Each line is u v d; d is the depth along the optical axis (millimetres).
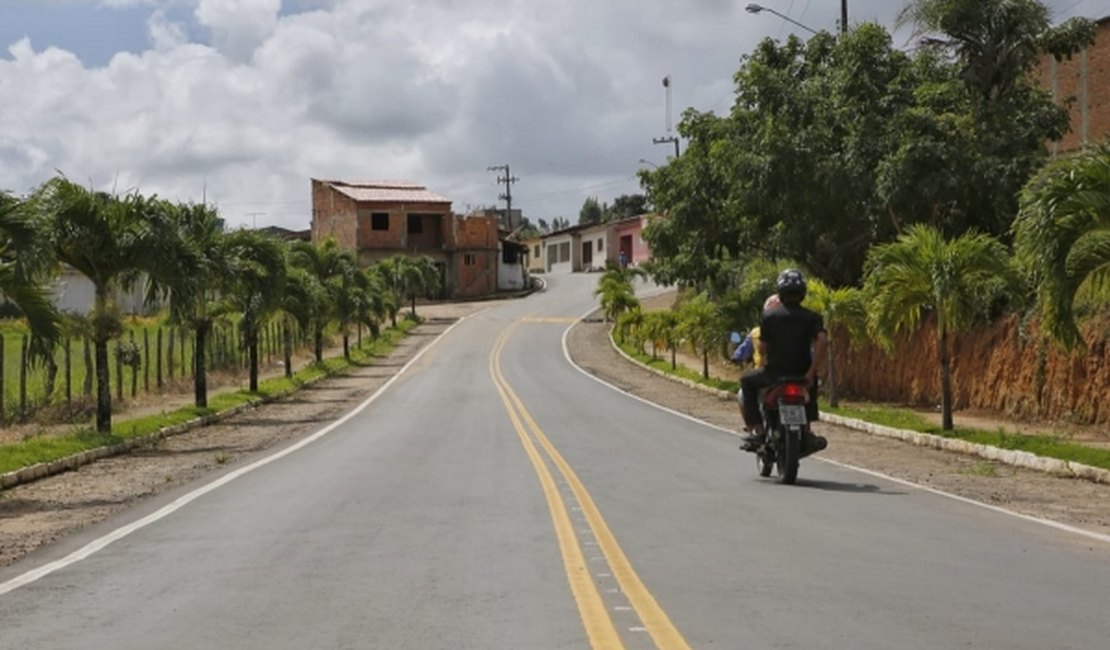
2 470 16234
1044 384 23234
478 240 99000
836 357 34469
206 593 7969
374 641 6461
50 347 17562
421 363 54000
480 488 13789
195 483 15375
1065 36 29219
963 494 13867
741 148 33688
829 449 20250
